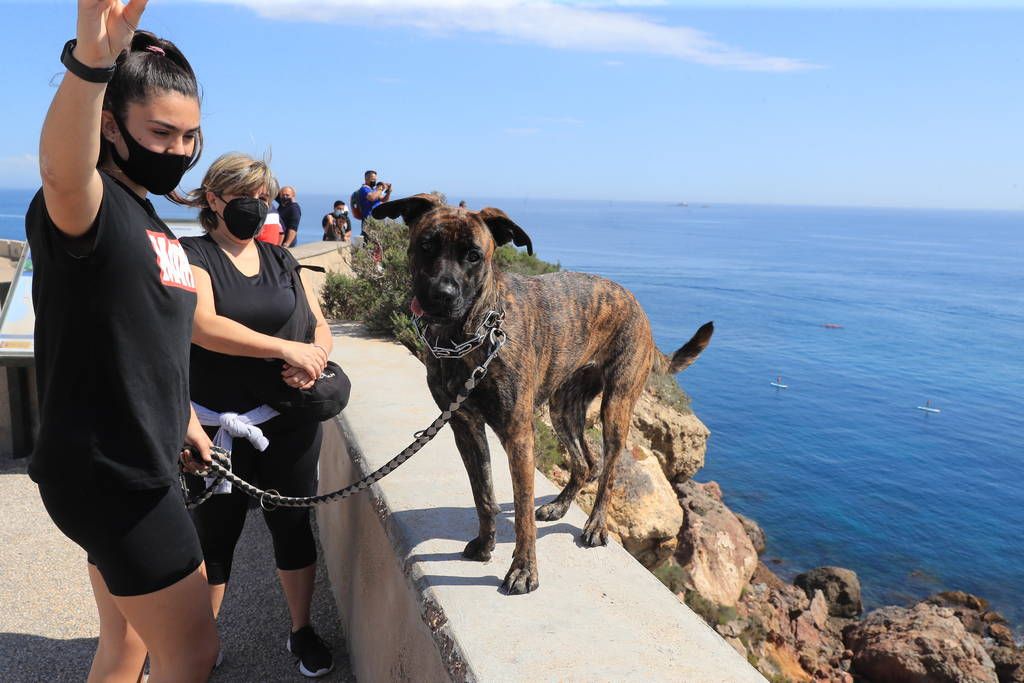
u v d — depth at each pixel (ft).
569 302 10.36
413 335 25.90
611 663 7.05
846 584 83.97
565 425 11.84
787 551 146.30
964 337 537.65
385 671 10.09
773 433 266.57
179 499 6.84
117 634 7.87
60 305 6.06
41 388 6.34
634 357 11.40
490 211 8.73
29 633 12.64
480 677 6.75
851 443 256.32
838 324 580.71
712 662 7.14
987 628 93.20
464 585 8.60
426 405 16.46
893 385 369.91
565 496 11.45
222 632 12.92
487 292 8.65
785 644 59.06
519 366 8.81
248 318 10.08
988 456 248.93
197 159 6.96
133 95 6.30
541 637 7.52
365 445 13.26
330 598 14.29
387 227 33.96
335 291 35.45
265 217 10.23
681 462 43.86
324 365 10.49
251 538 16.39
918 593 130.31
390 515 10.39
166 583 6.68
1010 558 149.38
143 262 6.22
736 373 387.34
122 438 6.30
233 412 10.30
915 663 59.47
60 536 16.20
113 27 5.17
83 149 5.39
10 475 19.44
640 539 30.68
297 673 11.92
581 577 9.09
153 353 6.38
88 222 5.77
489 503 9.29
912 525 167.84
